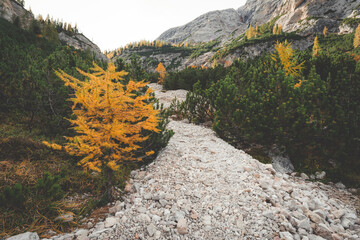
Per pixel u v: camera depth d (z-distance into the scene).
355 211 3.75
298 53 11.20
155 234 2.54
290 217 3.07
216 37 164.25
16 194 2.55
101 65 12.55
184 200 3.33
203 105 9.40
